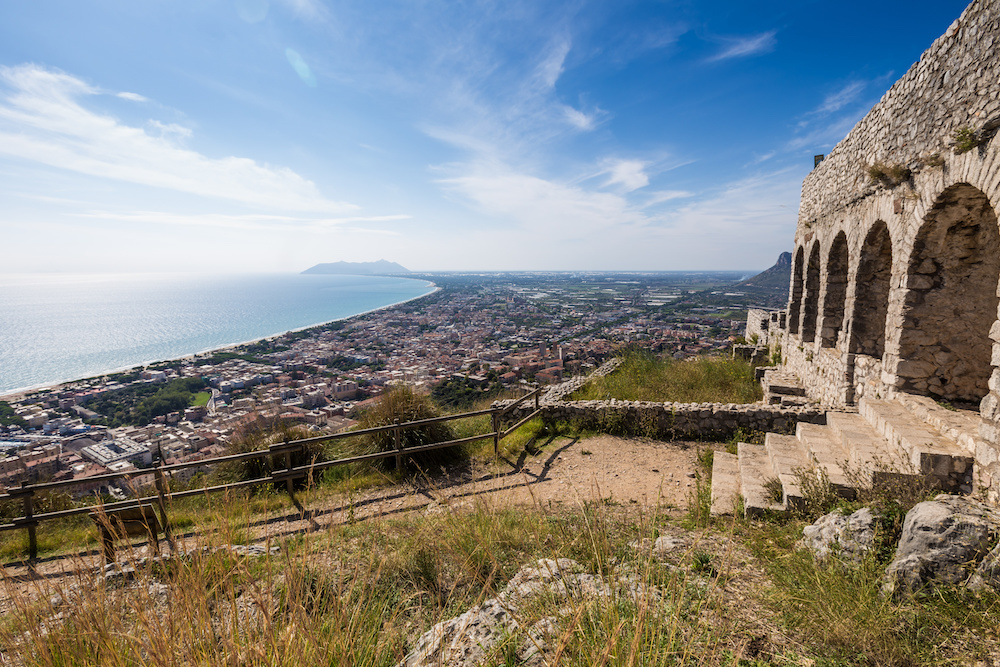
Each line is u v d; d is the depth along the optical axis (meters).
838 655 2.37
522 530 4.09
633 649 1.83
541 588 2.74
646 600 2.22
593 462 7.12
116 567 2.97
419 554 3.62
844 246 9.09
